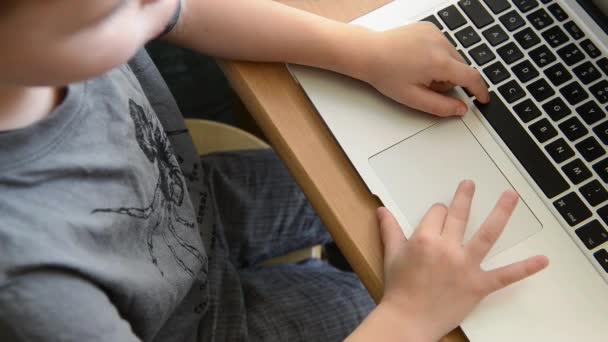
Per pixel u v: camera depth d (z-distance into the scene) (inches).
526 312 18.6
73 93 17.3
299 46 22.4
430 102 21.3
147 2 14.5
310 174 20.8
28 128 15.9
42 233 15.4
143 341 20.8
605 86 21.5
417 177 20.6
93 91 18.6
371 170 20.7
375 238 20.0
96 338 16.1
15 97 15.9
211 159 30.7
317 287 28.1
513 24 22.7
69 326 15.5
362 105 21.9
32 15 12.2
